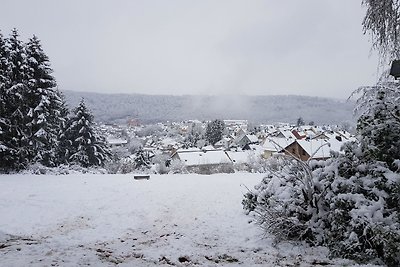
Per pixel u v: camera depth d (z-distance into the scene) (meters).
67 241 6.92
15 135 20.72
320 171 7.16
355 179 6.29
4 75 20.55
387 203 5.93
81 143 32.50
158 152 70.00
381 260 5.39
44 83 23.61
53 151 26.80
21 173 19.78
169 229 8.03
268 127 109.75
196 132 100.81
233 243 6.86
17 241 6.85
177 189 13.63
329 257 5.78
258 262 5.61
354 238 5.53
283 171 8.41
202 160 45.78
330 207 6.30
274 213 6.87
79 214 9.37
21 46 21.86
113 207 10.26
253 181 16.36
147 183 15.33
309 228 6.54
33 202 10.51
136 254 5.97
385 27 7.03
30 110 21.84
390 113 6.25
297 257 5.89
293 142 35.53
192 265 5.38
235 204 10.70
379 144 6.32
